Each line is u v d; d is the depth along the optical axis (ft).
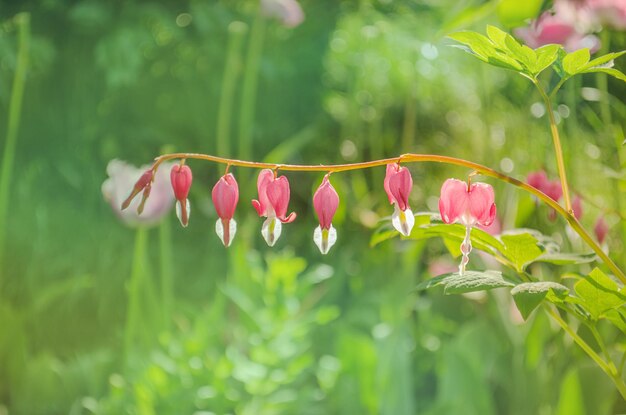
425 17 5.11
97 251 4.94
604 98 2.90
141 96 5.82
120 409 3.43
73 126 5.52
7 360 3.78
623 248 2.84
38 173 5.33
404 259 3.97
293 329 3.60
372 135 5.16
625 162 2.84
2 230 3.91
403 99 5.26
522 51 2.28
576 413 3.00
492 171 2.30
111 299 4.73
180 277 5.12
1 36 5.13
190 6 5.89
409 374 3.63
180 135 5.90
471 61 4.41
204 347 3.55
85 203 5.29
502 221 3.22
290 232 5.47
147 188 2.29
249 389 3.41
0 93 5.07
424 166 5.04
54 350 4.51
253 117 5.90
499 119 3.71
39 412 3.72
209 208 5.45
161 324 3.78
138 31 5.45
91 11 5.28
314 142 5.81
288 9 4.40
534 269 3.09
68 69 5.53
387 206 4.63
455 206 2.28
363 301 4.29
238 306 3.66
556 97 3.10
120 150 5.69
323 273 3.91
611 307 2.31
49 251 4.93
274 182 2.29
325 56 5.91
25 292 4.77
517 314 3.26
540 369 3.25
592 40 2.70
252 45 4.47
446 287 2.26
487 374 3.42
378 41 5.29
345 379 3.69
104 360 3.80
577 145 3.05
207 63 5.87
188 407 3.36
